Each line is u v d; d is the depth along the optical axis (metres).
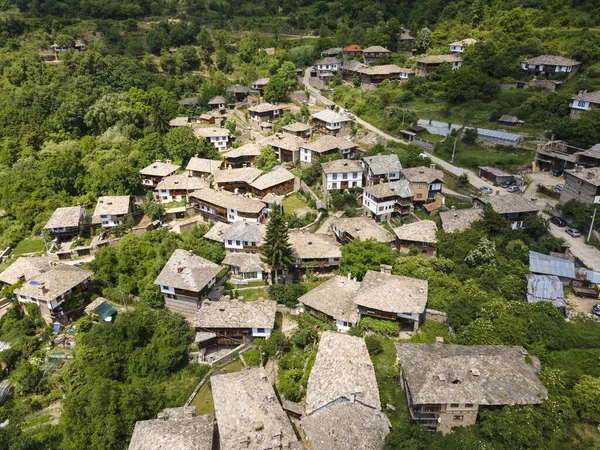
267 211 93.44
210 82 163.88
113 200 97.50
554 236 77.12
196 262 75.69
